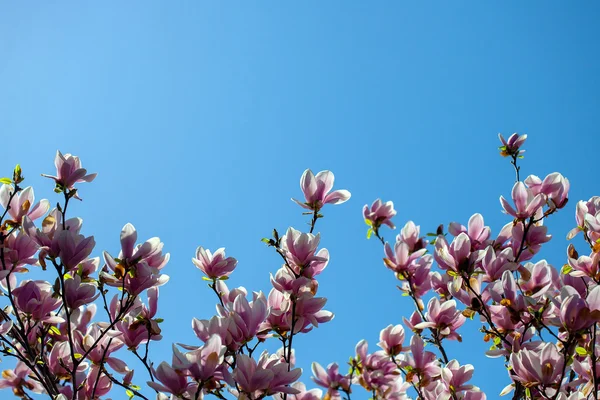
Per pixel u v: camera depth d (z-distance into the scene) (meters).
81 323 3.72
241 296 2.85
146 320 3.26
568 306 2.86
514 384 3.52
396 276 4.14
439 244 3.84
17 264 3.38
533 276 3.68
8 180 3.53
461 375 3.49
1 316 3.64
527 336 3.55
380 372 3.27
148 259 3.34
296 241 3.13
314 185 3.60
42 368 3.45
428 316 3.85
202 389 2.57
